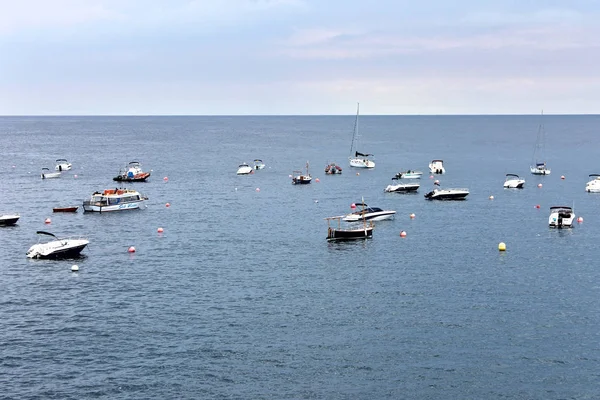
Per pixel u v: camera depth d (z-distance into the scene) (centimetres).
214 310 7819
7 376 6144
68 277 9206
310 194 17375
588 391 5866
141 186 18900
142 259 10225
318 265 9838
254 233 12181
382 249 10881
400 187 17775
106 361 6444
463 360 6450
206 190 18088
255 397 5781
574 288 8662
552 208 13688
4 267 9756
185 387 5953
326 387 5944
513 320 7475
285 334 7081
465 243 11344
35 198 16575
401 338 6969
